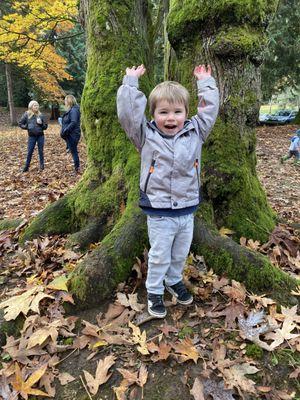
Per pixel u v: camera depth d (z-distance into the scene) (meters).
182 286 2.88
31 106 9.06
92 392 2.29
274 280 2.99
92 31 3.97
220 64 3.57
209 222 3.44
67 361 2.50
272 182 7.75
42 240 4.00
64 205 4.16
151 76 4.39
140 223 3.17
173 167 2.52
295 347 2.55
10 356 2.53
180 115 2.52
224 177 3.62
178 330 2.64
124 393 2.26
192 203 2.65
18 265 3.68
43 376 2.40
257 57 3.59
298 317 2.75
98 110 3.87
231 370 2.36
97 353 2.52
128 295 2.88
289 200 6.32
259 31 3.61
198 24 3.57
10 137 18.58
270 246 3.66
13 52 11.71
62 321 2.72
